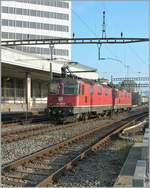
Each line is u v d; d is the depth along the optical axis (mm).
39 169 13719
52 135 25016
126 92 65562
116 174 13078
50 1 86875
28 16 87812
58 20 88062
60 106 36344
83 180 12117
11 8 87000
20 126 31391
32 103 79750
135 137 23516
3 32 86188
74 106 36156
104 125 33781
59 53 97750
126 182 10867
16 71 65562
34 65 60875
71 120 36875
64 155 16906
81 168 14047
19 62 56438
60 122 36594
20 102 75250
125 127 31359
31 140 22125
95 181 11961
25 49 93750
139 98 105438
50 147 17875
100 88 44781
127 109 69000
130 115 56844
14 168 13398
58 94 36500
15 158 15852
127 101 66688
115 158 16312
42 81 88438
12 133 25125
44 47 96500
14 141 21484
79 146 19812
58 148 18625
